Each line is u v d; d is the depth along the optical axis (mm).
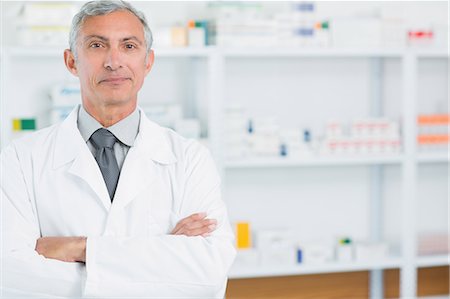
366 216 3975
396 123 3627
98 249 1743
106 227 1816
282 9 3742
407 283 3648
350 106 3908
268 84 3797
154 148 1901
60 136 1872
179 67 3670
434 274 4102
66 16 3209
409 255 3633
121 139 1880
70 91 3262
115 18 1764
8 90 3125
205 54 3305
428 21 3924
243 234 3510
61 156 1846
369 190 3971
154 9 3635
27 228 1803
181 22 3666
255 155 3447
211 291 1790
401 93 3963
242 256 3465
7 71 3115
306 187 3887
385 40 3582
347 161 3490
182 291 1772
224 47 3314
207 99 3688
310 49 3404
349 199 3947
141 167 1868
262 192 3832
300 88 3840
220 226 1890
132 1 3604
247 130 3475
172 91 3674
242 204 3811
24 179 1837
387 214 4016
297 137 3490
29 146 1878
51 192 1830
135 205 1851
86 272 1732
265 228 3781
